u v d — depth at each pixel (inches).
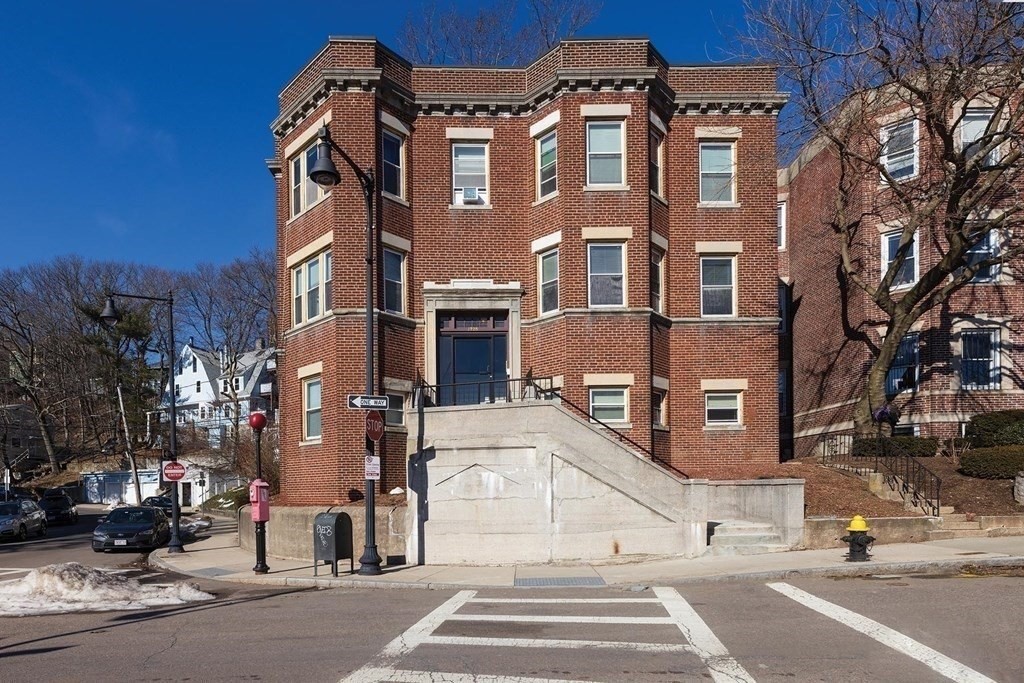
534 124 800.9
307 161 809.5
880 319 915.4
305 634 357.7
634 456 582.2
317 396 776.3
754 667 280.4
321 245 764.6
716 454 784.9
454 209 796.6
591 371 740.7
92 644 352.8
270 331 2364.7
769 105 818.2
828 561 505.7
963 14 652.7
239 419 2063.2
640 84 761.0
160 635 369.1
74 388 2237.9
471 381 788.6
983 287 864.9
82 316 2267.5
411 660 299.3
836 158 994.1
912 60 689.0
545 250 781.9
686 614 379.2
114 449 2356.1
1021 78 660.7
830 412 1007.0
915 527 587.5
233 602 471.2
